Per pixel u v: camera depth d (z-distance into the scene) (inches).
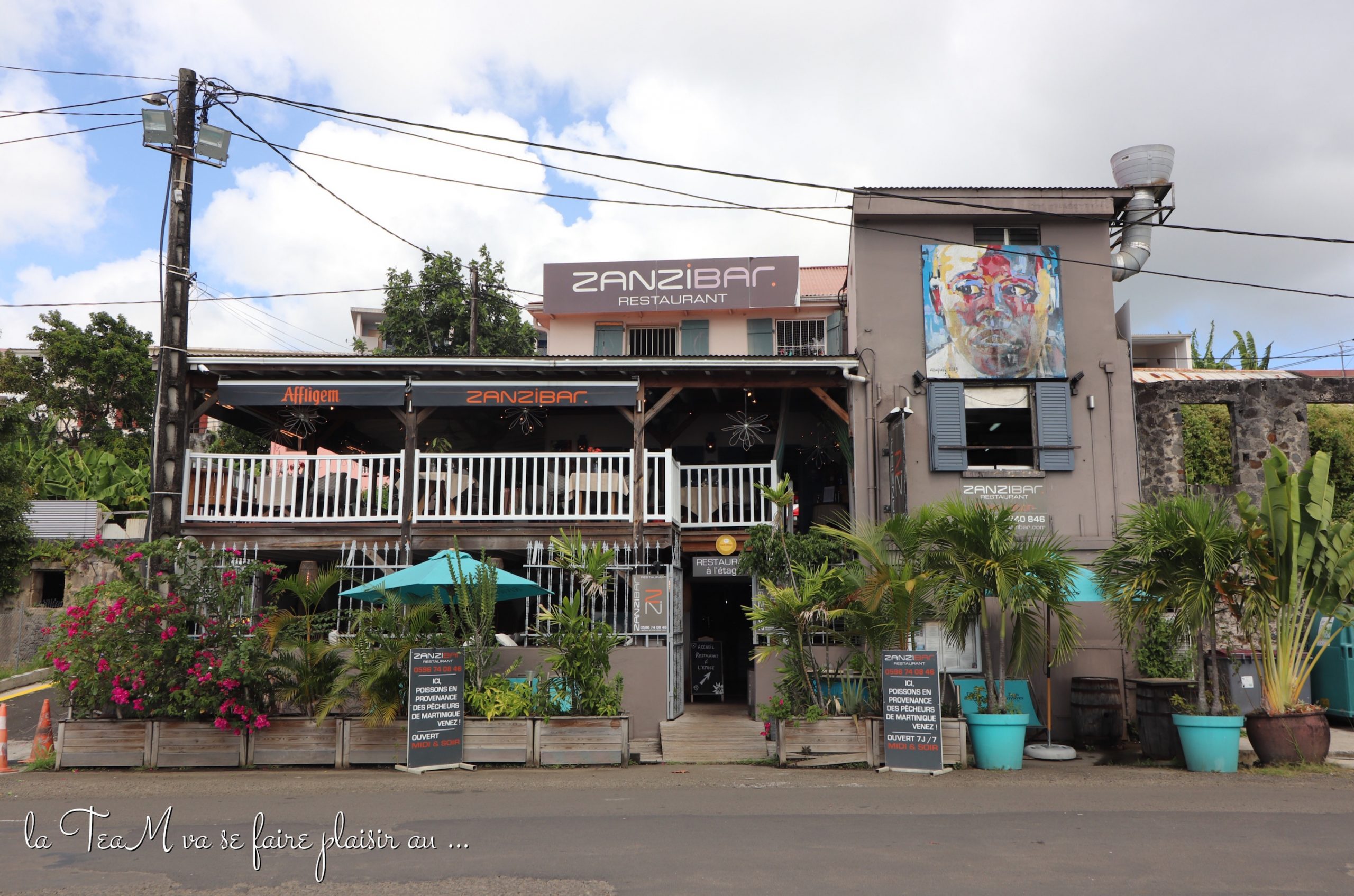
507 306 1049.5
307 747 431.5
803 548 500.4
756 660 481.4
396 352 1024.2
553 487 576.1
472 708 439.2
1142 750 461.4
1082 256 579.5
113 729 432.1
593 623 454.0
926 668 404.2
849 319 652.7
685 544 571.5
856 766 419.5
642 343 808.3
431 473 569.3
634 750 470.3
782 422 608.1
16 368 1104.8
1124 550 429.4
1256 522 433.4
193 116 511.2
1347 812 304.2
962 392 566.3
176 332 511.2
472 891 216.1
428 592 493.7
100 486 946.1
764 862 239.3
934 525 434.9
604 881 223.1
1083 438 562.3
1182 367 1060.5
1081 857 243.8
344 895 214.7
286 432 664.4
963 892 212.2
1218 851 249.8
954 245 577.3
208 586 452.1
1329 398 609.3
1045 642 478.6
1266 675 423.5
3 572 757.3
